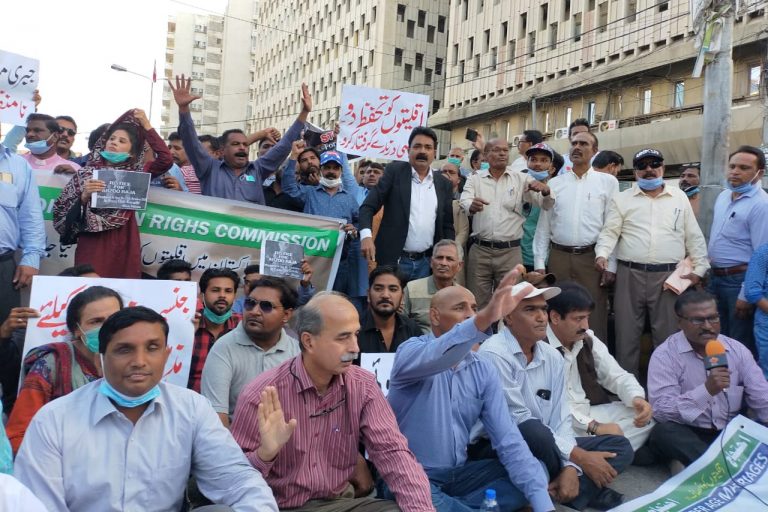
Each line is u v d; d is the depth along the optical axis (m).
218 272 5.01
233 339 4.44
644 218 6.23
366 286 7.04
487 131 36.59
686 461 4.75
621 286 6.35
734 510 4.05
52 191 6.37
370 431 3.40
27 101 5.95
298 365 3.39
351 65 55.16
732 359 5.00
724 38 7.02
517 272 3.29
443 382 4.01
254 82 84.81
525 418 4.29
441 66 51.97
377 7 50.59
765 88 19.73
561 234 6.66
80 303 3.82
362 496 3.82
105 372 2.90
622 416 5.07
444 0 51.62
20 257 5.72
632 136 24.86
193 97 6.52
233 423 3.41
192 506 3.55
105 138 5.64
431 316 4.17
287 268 5.61
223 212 6.56
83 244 5.53
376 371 4.98
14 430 3.59
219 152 8.85
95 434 2.88
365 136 7.29
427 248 6.54
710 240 6.38
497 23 36.19
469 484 4.00
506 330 4.51
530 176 6.89
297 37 68.25
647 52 26.11
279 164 7.04
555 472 4.23
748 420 4.64
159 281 4.59
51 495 2.77
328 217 6.86
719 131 7.06
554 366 4.48
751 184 6.09
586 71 29.23
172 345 4.55
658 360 5.16
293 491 3.31
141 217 6.34
